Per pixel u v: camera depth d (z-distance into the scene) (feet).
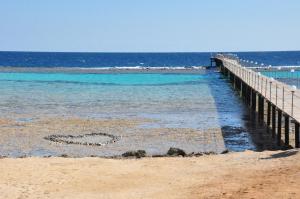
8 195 51.29
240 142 95.91
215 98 168.45
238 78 180.55
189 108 143.43
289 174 52.21
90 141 96.17
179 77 275.80
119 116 127.65
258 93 121.70
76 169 62.64
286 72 265.95
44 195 51.49
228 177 54.75
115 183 56.08
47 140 96.89
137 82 241.55
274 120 102.94
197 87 211.41
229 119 123.54
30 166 64.28
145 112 135.13
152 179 57.47
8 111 135.64
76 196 51.06
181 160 68.13
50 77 275.18
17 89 201.16
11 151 87.51
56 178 58.29
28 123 115.96
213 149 89.66
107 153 86.17
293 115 85.97
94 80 254.88
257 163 61.00
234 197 45.91
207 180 54.60
